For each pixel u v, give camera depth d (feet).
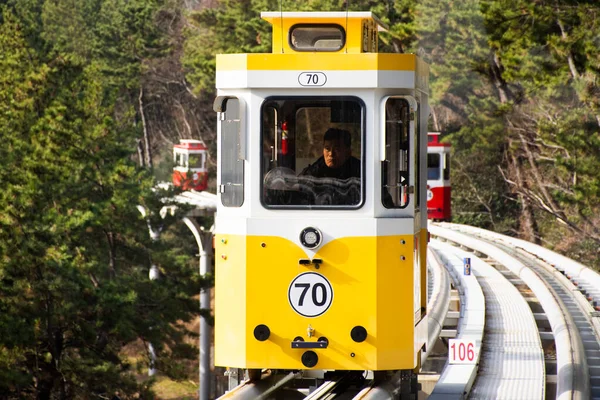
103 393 232.12
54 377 217.77
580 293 160.35
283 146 77.66
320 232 76.95
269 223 77.20
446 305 142.92
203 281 250.98
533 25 253.44
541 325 154.20
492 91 409.90
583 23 242.99
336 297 77.00
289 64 77.15
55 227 217.56
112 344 232.12
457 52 394.93
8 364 200.54
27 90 268.00
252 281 77.41
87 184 242.37
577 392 91.97
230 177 78.64
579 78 253.85
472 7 388.37
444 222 335.88
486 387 93.97
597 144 279.28
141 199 252.01
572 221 381.81
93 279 233.96
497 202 440.45
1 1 606.55
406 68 77.30
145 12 613.11
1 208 213.25
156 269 259.60
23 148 237.04
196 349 244.63
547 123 315.17
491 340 122.83
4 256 208.13
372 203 77.10
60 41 295.89
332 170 77.41
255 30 464.65
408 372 84.12
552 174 395.14
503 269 224.12
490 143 387.75
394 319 77.30
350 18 79.87
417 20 374.22
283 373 88.17
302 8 398.01
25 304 206.39
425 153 84.38
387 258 77.15
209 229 316.60
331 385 85.97
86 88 274.98
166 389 336.90
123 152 254.47
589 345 123.13
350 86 76.79
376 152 77.00
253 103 77.51
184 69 611.06
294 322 77.20
